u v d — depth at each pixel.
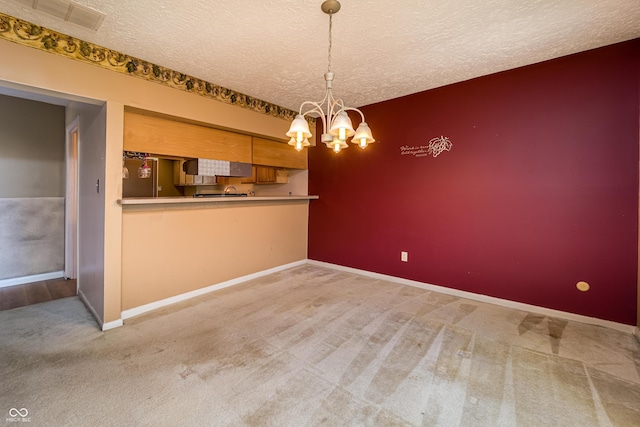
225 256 3.52
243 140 3.72
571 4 1.82
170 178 4.46
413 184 3.55
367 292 3.37
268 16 1.93
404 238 3.66
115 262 2.49
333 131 1.74
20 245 3.61
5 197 3.50
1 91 2.78
